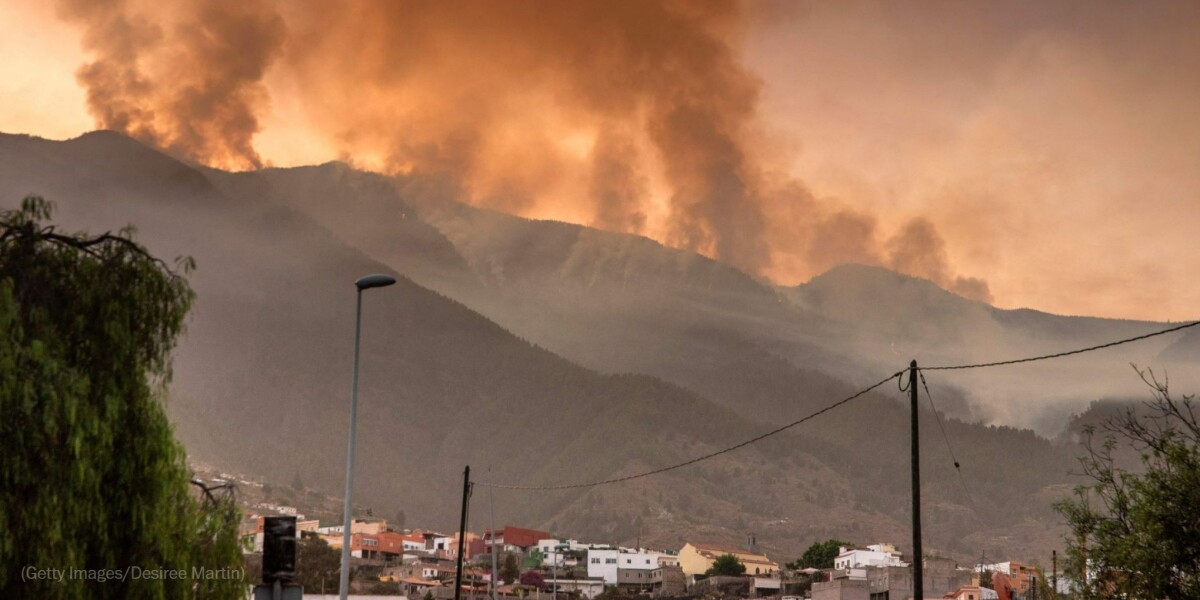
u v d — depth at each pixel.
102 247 35.69
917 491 47.75
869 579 178.25
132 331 34.69
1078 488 42.81
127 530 32.97
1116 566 39.97
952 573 176.00
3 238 33.62
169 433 34.81
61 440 31.59
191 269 37.12
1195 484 38.41
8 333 31.81
